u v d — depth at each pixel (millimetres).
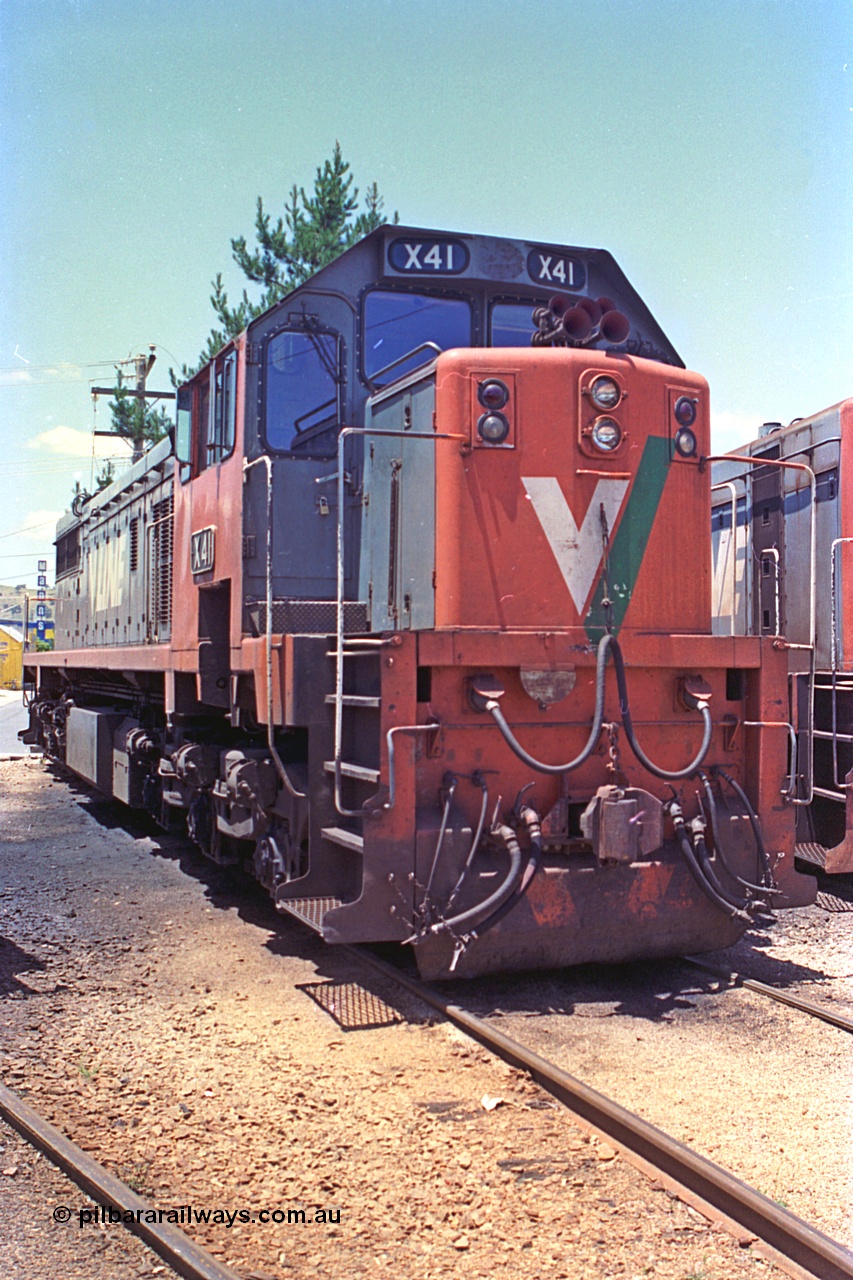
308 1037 4684
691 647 5348
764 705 5539
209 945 6246
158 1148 3627
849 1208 3205
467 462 5121
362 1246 3043
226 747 7363
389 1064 4352
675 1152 3381
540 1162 3504
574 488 5195
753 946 6242
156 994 5340
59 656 14000
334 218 16328
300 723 5270
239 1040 4648
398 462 5621
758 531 8898
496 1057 4391
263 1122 3818
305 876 5281
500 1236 3080
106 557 12320
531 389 5180
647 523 5336
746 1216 3125
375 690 5164
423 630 4953
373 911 4766
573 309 5195
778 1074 4227
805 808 7926
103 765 11156
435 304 6344
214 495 6953
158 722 9953
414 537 5418
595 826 4945
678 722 5449
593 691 5238
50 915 7031
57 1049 4566
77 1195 3350
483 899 4961
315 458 6238
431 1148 3600
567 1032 4672
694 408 5535
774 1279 2887
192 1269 2875
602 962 5332
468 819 5023
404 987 5281
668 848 5387
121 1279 2910
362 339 6270
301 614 5969
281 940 6355
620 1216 3188
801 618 8188
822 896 7656
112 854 9297
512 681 5117
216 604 7090
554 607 5156
